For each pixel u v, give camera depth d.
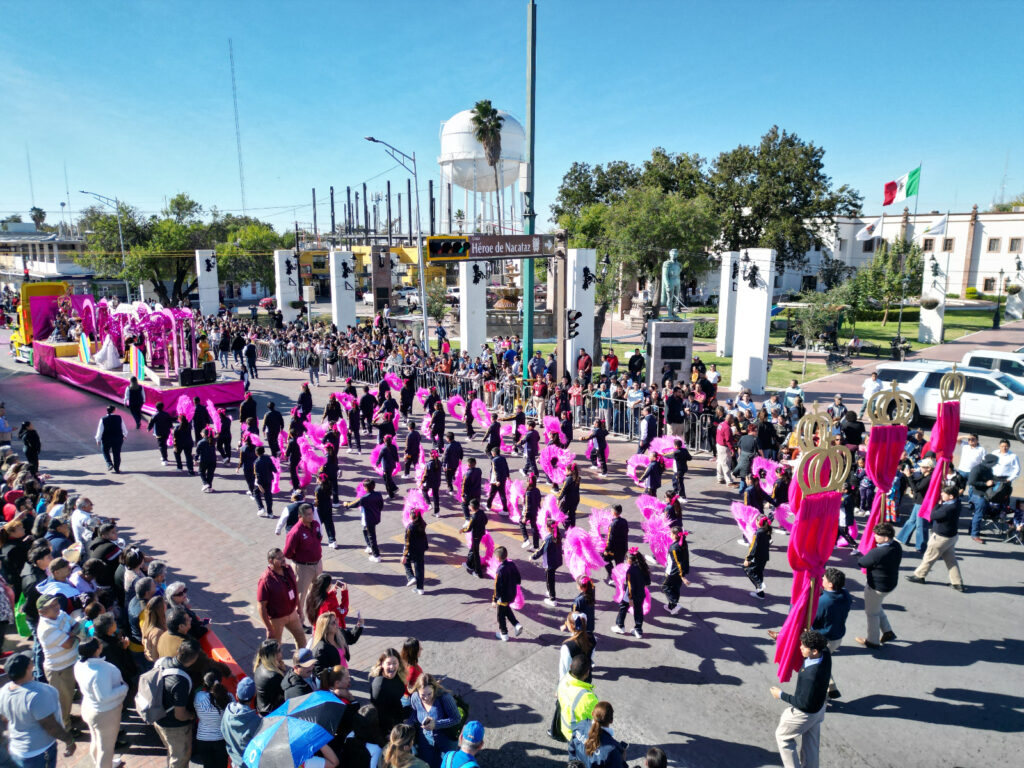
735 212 51.22
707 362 32.56
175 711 6.05
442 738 6.14
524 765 6.79
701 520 13.45
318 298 77.56
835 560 11.61
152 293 62.25
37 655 7.37
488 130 45.25
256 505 14.34
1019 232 57.03
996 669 8.45
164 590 8.09
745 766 6.81
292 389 26.39
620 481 15.89
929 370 20.66
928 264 38.81
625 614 9.34
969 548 12.15
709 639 9.23
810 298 35.22
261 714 6.16
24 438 15.19
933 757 6.94
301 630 8.48
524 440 15.47
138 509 14.08
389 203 67.19
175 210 64.81
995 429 19.67
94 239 52.44
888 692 8.02
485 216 59.19
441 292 47.59
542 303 51.62
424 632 9.41
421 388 24.17
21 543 9.20
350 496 14.88
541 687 8.18
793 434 14.80
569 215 64.06
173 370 24.17
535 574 11.24
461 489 14.12
